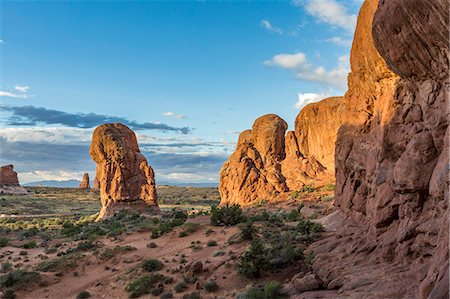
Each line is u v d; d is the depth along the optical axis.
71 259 34.09
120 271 30.92
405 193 16.70
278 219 41.03
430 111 16.06
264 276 24.08
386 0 16.88
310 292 17.84
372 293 14.27
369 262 18.03
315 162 66.12
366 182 24.25
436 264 11.74
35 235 51.94
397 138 19.14
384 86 22.30
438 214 14.41
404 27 15.40
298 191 62.66
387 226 18.95
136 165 73.25
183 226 43.25
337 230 27.19
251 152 75.44
